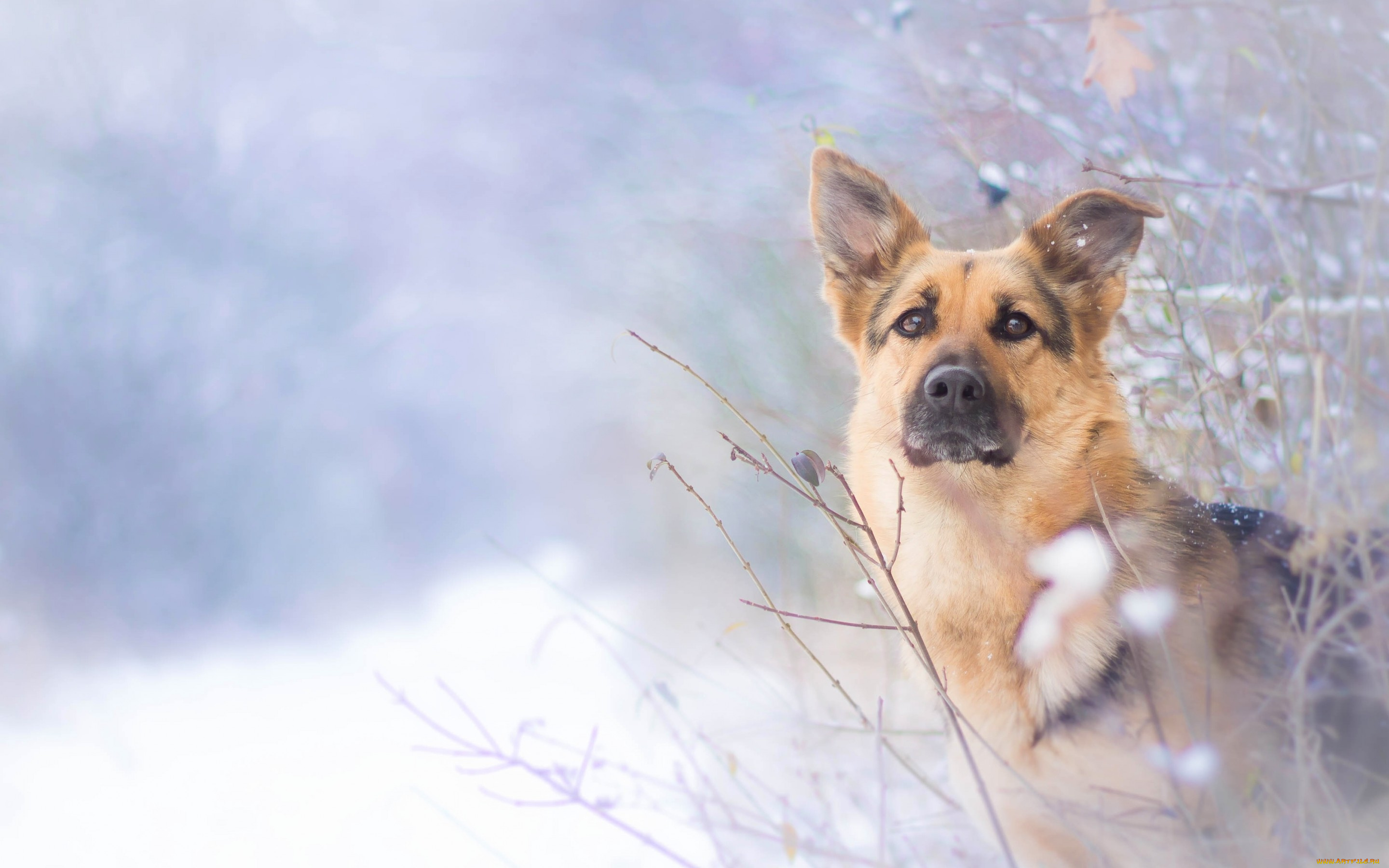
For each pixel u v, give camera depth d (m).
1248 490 3.52
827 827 3.41
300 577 11.14
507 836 4.15
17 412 12.40
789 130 7.70
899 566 3.47
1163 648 2.67
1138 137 4.07
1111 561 3.09
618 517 11.33
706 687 5.49
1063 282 3.58
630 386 11.62
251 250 15.93
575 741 5.14
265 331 15.09
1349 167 3.80
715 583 7.44
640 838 3.24
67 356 13.22
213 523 11.86
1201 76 4.84
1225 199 4.23
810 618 2.96
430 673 6.93
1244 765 2.83
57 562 10.59
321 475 13.79
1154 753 2.61
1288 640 2.92
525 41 15.12
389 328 15.68
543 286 14.45
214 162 16.62
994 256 3.61
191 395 13.50
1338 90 4.12
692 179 9.38
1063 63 5.16
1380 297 2.99
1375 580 2.73
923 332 3.55
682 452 9.23
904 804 3.83
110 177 15.99
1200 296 4.07
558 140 14.14
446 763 5.07
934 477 3.37
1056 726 3.04
